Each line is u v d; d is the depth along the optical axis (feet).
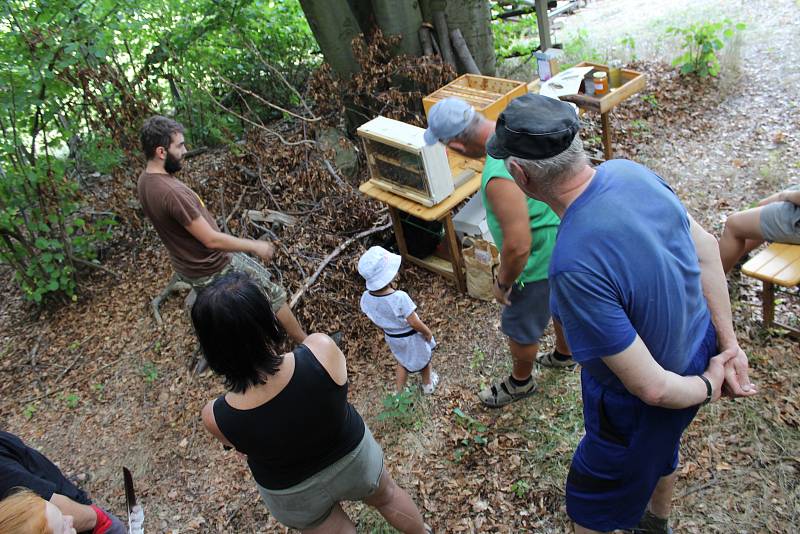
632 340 5.30
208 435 12.67
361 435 7.20
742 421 9.77
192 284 12.69
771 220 10.69
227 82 19.44
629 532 8.30
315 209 16.08
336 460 6.94
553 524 9.11
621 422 6.17
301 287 14.12
